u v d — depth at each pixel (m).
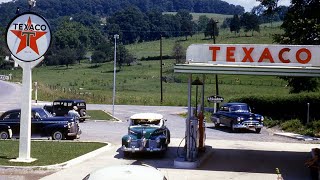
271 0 39.88
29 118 15.76
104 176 6.85
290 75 14.34
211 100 29.19
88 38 197.25
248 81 91.94
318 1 34.09
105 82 111.81
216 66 14.73
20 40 15.81
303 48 14.59
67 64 158.25
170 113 45.34
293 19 33.38
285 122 32.22
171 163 16.50
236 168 15.65
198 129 17.52
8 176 13.43
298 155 18.98
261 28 189.00
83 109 34.22
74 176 13.58
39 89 69.81
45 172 14.18
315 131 27.72
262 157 18.22
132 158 17.39
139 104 59.66
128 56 144.88
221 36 174.88
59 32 181.12
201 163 16.38
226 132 29.11
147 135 17.72
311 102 35.56
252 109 37.53
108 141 22.75
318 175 13.17
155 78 115.25
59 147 19.27
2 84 92.88
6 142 20.84
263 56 14.72
